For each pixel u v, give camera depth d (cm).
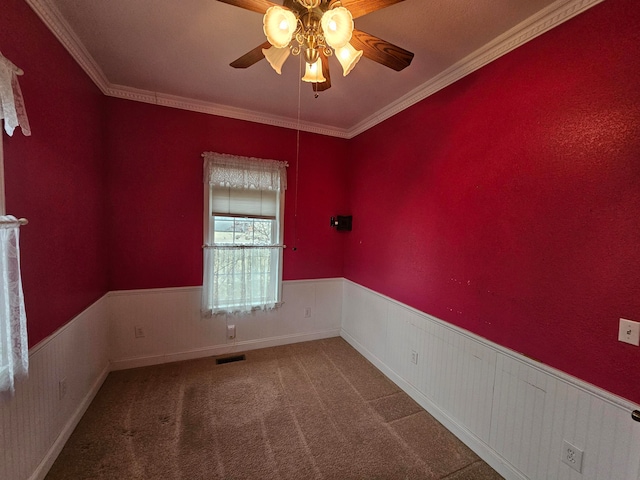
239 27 170
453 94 204
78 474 158
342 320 364
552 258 145
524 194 158
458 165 200
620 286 121
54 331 167
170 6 154
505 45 167
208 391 239
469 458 179
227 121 294
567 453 138
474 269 188
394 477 164
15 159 133
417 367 236
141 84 243
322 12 120
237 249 303
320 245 347
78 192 200
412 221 244
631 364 118
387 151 277
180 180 279
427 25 160
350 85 232
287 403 227
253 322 321
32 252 146
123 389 238
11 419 128
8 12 128
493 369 174
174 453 175
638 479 115
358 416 215
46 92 159
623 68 120
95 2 151
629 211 118
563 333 141
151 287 276
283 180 316
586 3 131
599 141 127
